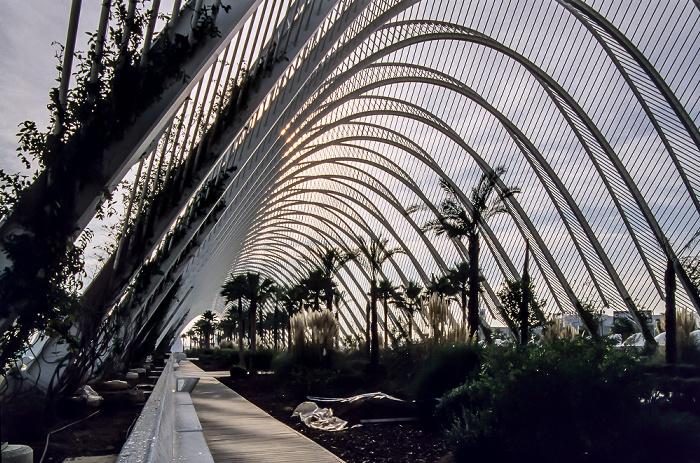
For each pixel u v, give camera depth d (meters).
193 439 4.90
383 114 36.31
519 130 33.12
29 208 5.20
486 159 36.28
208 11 7.04
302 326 20.48
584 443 7.46
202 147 9.88
